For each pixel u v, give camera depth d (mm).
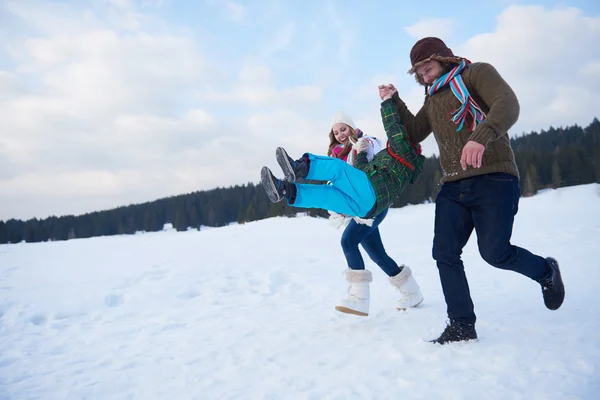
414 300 3084
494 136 1887
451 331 2125
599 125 63688
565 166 48406
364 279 2781
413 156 2564
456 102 2178
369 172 2430
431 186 46031
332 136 3236
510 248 2098
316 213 34844
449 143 2223
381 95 2648
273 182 2086
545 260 2203
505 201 2066
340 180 2223
